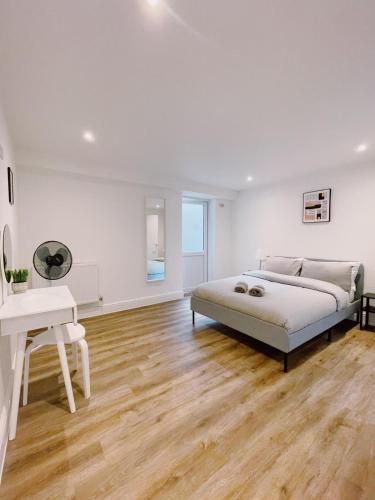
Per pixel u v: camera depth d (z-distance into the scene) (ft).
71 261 9.62
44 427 4.97
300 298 8.34
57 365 7.34
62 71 4.84
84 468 4.10
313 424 5.07
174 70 4.84
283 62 4.60
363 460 4.24
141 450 4.45
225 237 17.57
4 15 3.54
